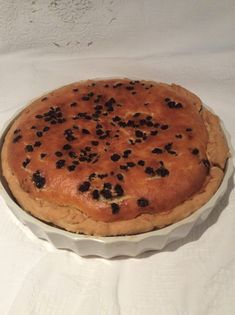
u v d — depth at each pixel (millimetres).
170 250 342
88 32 480
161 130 350
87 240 310
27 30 480
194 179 327
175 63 483
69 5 458
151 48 490
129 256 338
